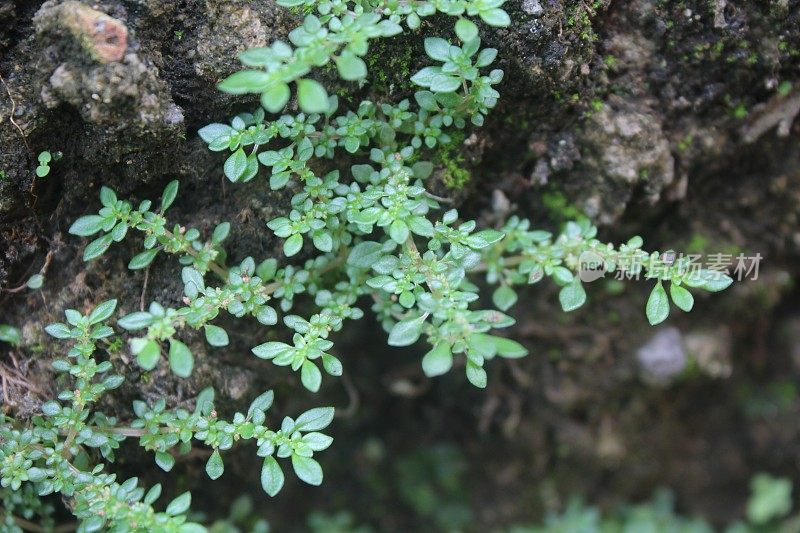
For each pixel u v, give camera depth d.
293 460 0.29
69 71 0.30
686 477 0.41
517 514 0.40
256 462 0.35
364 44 0.28
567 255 0.32
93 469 0.31
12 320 0.32
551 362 0.37
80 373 0.30
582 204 0.34
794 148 0.35
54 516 0.33
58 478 0.30
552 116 0.33
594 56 0.33
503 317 0.29
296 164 0.31
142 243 0.32
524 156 0.34
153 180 0.32
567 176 0.34
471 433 0.39
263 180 0.32
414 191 0.30
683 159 0.34
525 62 0.32
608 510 0.40
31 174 0.31
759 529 0.41
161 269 0.32
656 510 0.40
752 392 0.40
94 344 0.31
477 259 0.30
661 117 0.34
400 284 0.30
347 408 0.37
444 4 0.30
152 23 0.31
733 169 0.35
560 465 0.39
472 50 0.30
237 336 0.33
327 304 0.31
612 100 0.33
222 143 0.30
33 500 0.32
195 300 0.30
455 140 0.33
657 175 0.34
